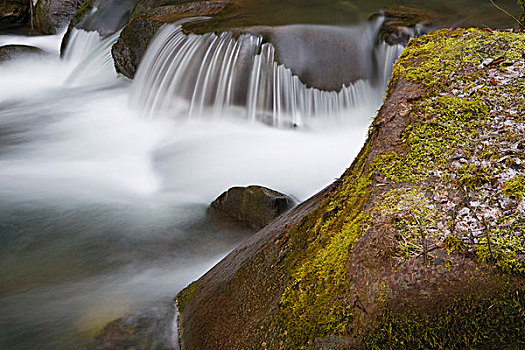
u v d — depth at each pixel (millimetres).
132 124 8820
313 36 8211
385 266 1981
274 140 7547
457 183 2225
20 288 4211
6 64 12516
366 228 2158
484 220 2025
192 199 5820
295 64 7895
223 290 2859
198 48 8539
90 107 9773
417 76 2887
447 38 3184
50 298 4031
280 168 6570
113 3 13195
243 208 5168
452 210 2109
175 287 4133
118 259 4676
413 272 1930
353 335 1962
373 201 2312
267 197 4941
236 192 5250
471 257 1916
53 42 15953
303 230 2678
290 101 7914
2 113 9578
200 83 8391
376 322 1925
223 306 2738
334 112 8016
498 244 1914
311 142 7488
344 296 2045
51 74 12844
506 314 1818
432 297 1882
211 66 8305
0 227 5223
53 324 3680
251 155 7008
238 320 2541
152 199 5875
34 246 4910
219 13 9891
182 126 8320
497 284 1846
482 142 2383
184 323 3061
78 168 6953
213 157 6945
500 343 1808
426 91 2762
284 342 2158
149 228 5234
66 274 4438
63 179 6520
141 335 3484
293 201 5188
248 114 8086
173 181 6328
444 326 1855
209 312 2818
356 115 8078
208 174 6422
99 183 6395
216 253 4793
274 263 2650
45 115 9352
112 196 5980
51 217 5438
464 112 2559
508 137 2367
